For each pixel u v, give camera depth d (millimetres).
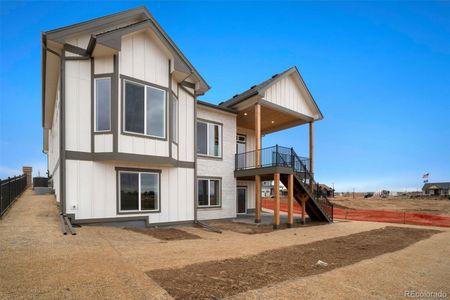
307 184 14320
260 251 6906
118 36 8906
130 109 9375
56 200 12039
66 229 7395
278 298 3842
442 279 5094
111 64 9172
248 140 18922
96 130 9031
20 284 3701
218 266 5297
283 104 15688
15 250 5203
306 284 4469
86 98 9047
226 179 14891
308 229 11852
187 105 11898
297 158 13883
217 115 14852
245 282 4449
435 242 9234
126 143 9125
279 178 12414
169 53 10391
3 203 8719
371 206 35188
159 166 10555
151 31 9875
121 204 9492
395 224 14562
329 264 5887
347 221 15383
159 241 7547
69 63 8883
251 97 14594
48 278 3967
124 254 5703
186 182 11461
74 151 8734
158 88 10141
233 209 15047
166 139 10188
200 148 13984
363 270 5461
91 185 8930
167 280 4293
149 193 10258
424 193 82750
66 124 8688
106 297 3500
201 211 13664
